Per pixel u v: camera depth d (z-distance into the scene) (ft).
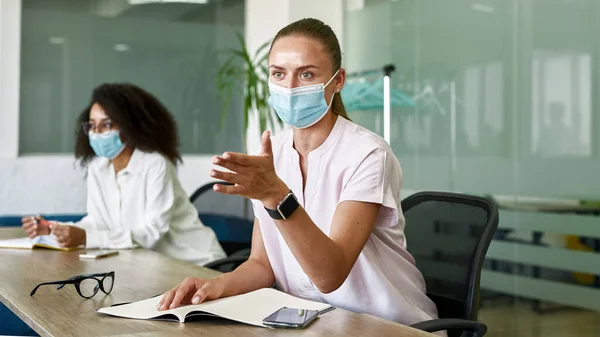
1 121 14.65
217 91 17.19
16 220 13.01
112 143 9.46
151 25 16.44
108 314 4.84
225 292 5.55
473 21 12.76
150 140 9.68
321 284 4.91
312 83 5.53
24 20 15.07
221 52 17.22
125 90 9.63
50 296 5.53
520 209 11.79
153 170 9.59
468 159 12.87
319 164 5.88
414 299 6.21
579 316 10.72
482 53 12.56
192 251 9.96
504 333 12.15
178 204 10.14
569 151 10.85
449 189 13.32
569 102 10.86
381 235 6.07
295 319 4.49
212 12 17.10
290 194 4.52
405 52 14.49
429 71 13.84
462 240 6.65
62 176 15.08
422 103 14.02
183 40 16.80
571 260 10.88
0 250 8.33
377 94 15.23
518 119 11.80
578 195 10.71
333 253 4.83
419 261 6.98
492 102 12.34
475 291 6.29
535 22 11.50
